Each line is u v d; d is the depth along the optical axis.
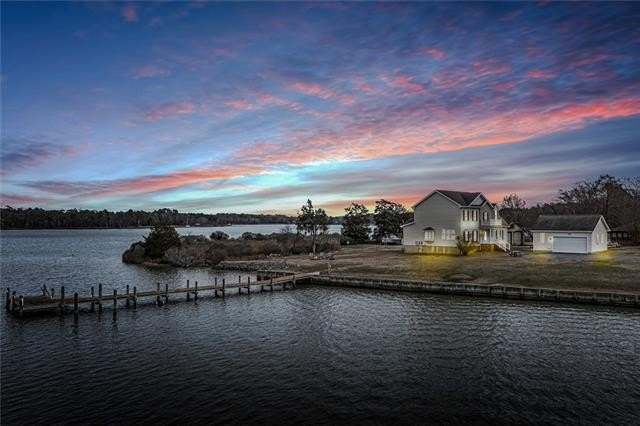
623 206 93.81
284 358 22.59
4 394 18.53
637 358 21.94
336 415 16.38
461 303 35.34
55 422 16.05
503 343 24.55
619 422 15.69
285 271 51.62
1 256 85.56
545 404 17.11
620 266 44.59
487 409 16.75
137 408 17.12
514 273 43.22
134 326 29.67
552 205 115.56
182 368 21.36
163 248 72.88
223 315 32.75
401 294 40.03
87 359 22.88
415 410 16.72
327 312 33.06
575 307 33.09
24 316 32.59
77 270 61.53
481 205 64.25
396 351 23.44
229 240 87.50
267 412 16.69
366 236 94.19
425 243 63.06
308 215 84.00
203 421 16.06
